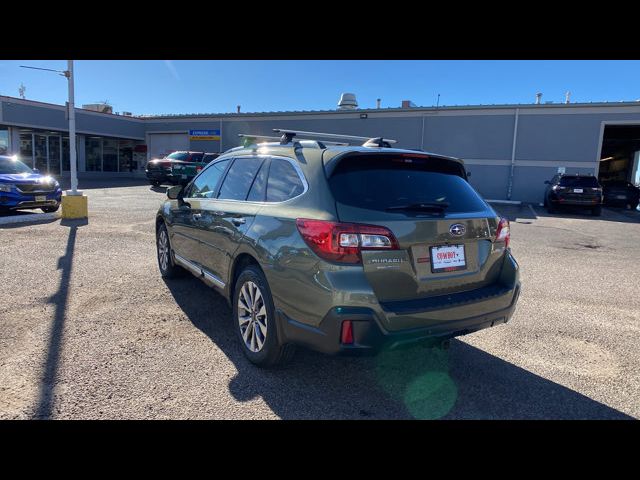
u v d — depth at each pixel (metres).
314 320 2.94
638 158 30.91
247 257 3.73
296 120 27.23
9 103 25.05
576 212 18.84
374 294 2.85
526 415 3.04
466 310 3.18
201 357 3.71
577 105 21.42
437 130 23.94
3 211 11.05
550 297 5.89
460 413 3.04
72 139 11.15
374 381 3.45
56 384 3.17
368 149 3.33
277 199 3.49
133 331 4.17
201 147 30.73
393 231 2.92
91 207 13.47
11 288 5.28
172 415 2.89
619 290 6.32
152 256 7.16
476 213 3.42
